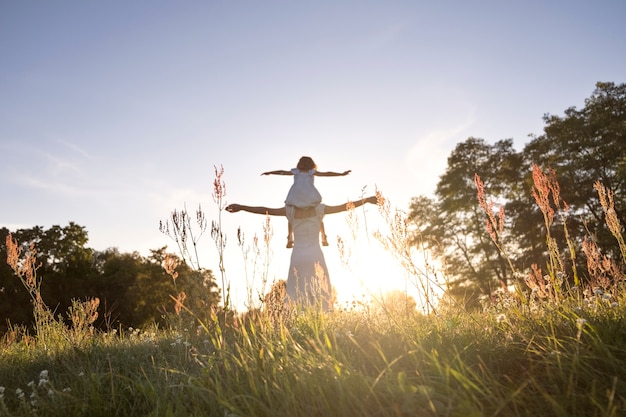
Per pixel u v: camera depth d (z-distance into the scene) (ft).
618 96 110.63
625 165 100.37
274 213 30.60
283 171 31.04
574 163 104.73
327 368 10.82
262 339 14.25
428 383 10.07
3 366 16.83
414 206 132.57
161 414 11.02
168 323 21.22
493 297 17.34
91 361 16.19
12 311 108.37
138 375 13.65
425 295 15.37
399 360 11.89
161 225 17.78
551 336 12.16
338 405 9.80
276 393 10.52
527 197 112.78
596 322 12.07
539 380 10.49
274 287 17.24
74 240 136.36
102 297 122.01
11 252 20.94
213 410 10.71
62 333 19.31
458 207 124.26
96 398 11.82
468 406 8.57
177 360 14.83
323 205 30.01
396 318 15.25
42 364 16.92
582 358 10.36
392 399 9.49
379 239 15.21
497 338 12.87
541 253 97.19
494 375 10.93
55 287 123.44
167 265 18.38
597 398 9.10
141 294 125.80
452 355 11.62
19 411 12.01
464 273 119.55
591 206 99.96
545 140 115.96
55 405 12.03
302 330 16.20
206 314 17.63
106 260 151.02
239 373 12.17
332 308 22.54
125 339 21.22
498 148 130.00
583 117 112.78
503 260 111.04
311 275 29.01
